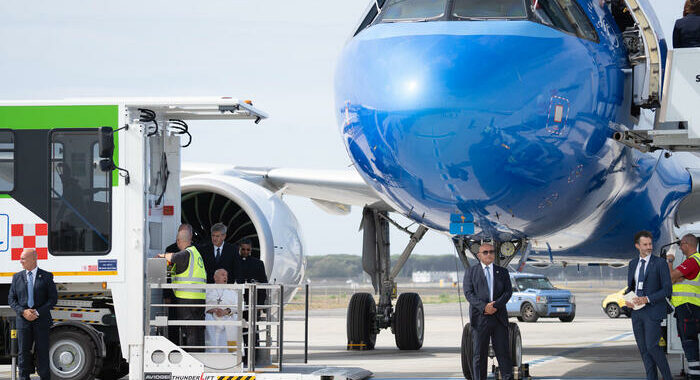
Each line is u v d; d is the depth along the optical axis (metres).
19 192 18.14
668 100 17.97
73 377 18.08
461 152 15.96
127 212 17.64
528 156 16.28
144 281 17.59
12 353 18.00
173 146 20.06
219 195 23.98
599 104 17.16
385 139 16.38
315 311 85.31
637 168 20.36
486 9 16.86
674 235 25.17
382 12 17.88
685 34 18.77
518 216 17.48
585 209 18.95
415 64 16.12
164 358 17.30
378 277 29.58
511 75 15.94
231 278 19.91
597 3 18.36
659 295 17.47
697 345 19.77
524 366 19.48
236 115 19.72
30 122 18.19
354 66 17.00
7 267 18.11
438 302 110.25
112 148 16.89
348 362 25.39
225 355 17.41
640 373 22.09
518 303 56.75
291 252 23.45
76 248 17.84
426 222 18.42
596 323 54.31
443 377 21.22
